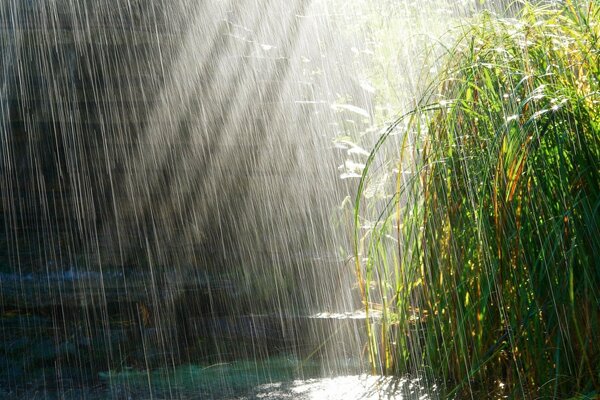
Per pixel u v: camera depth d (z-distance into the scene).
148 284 3.59
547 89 2.27
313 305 3.63
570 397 2.14
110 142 4.45
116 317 3.37
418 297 2.53
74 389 2.80
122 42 4.64
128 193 4.37
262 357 3.18
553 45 2.43
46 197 4.22
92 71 4.57
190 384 2.81
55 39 4.55
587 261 2.14
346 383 2.69
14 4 4.55
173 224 4.34
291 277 3.75
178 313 3.46
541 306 2.21
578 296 2.18
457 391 2.39
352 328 3.11
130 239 4.17
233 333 3.28
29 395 2.75
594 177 2.22
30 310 3.34
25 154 4.32
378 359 2.74
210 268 4.04
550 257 2.16
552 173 2.24
